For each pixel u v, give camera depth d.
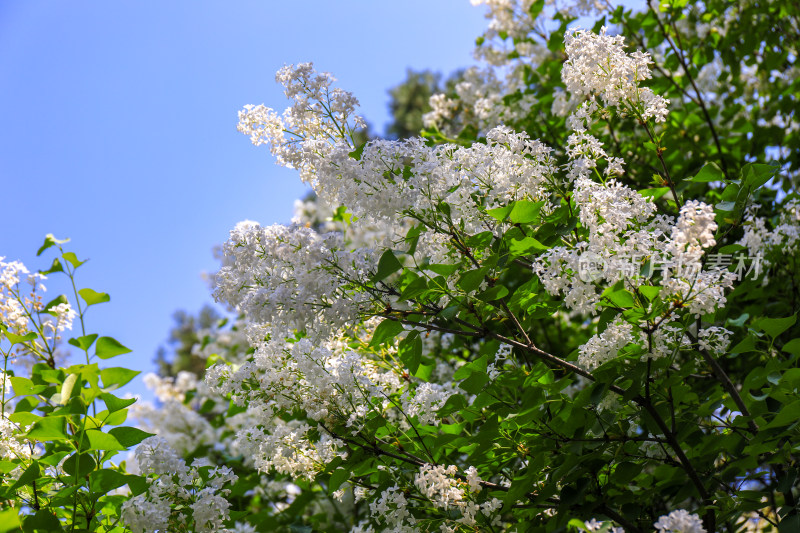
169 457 3.04
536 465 2.99
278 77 3.42
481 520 3.17
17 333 3.61
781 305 4.54
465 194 3.09
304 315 3.01
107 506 3.28
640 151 5.60
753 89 7.02
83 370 2.98
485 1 6.61
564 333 5.92
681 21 6.15
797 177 5.86
